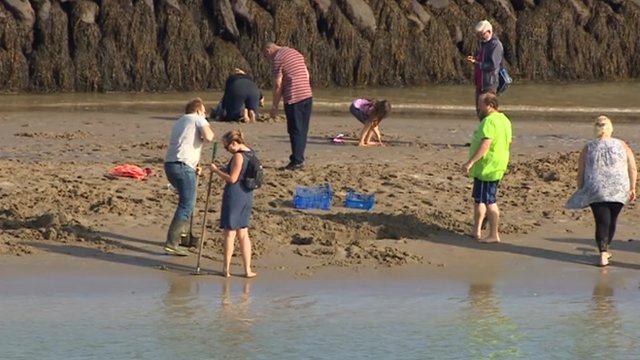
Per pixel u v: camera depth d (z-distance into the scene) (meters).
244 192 32.47
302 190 41.22
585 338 28.28
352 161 51.44
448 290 32.25
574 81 103.06
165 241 36.06
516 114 74.81
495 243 36.94
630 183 35.12
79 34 92.81
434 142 58.81
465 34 101.88
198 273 33.09
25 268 33.09
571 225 39.31
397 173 47.53
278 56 47.41
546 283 33.12
